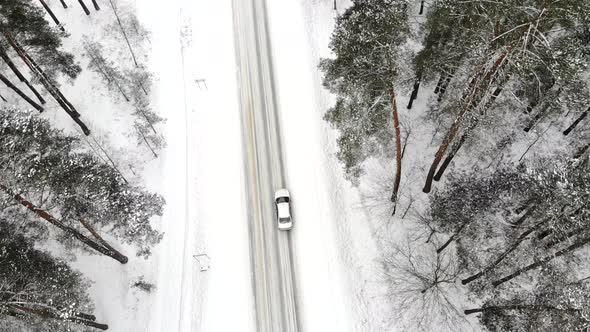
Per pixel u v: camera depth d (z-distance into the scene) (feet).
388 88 96.68
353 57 100.78
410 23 120.78
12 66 127.44
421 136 124.67
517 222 112.37
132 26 149.28
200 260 114.62
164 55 144.46
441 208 117.19
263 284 111.45
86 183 105.81
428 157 123.03
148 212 120.37
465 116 99.55
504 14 90.79
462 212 115.65
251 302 109.91
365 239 114.21
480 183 118.93
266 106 132.26
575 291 97.86
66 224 112.78
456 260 112.88
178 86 139.13
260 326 107.45
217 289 111.86
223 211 120.47
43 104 138.92
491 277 111.24
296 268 112.47
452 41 105.91
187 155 128.88
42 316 99.40
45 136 108.78
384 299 107.24
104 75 141.28
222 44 142.82
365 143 118.21
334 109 121.90
